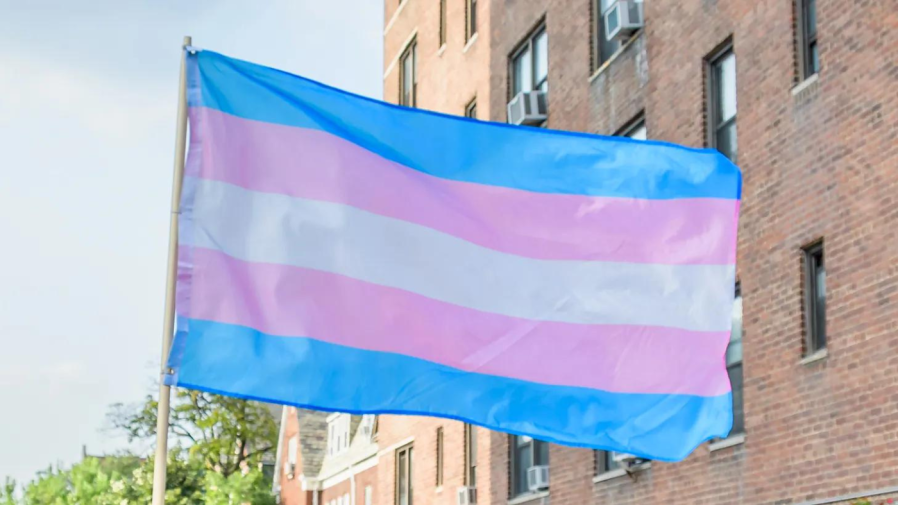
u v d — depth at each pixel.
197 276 10.32
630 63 24.72
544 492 27.44
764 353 19.41
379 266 11.08
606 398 11.72
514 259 11.70
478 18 33.16
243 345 10.34
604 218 11.98
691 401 11.97
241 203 10.59
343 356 10.80
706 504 20.77
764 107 19.91
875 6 17.44
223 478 71.94
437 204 11.47
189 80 10.60
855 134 17.70
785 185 19.23
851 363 17.41
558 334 11.71
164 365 10.05
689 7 22.55
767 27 20.03
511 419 11.43
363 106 11.29
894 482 16.38
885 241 16.95
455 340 11.37
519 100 28.64
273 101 10.87
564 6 27.95
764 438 19.25
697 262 12.16
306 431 69.38
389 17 41.12
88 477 80.12
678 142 22.67
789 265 18.95
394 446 38.94
